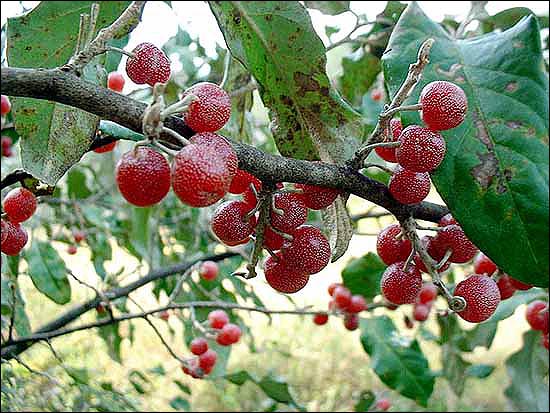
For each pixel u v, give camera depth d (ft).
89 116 0.37
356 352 2.47
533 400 0.82
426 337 0.95
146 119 0.26
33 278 0.80
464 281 0.36
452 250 0.35
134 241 0.91
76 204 0.93
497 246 0.31
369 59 0.75
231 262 1.01
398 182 0.33
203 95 0.29
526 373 0.83
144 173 0.29
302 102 0.39
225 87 0.55
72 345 1.49
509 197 0.31
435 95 0.31
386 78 0.36
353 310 0.79
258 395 2.05
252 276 0.35
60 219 1.00
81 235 0.95
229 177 0.27
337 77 0.78
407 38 0.37
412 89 0.34
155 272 0.85
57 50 0.39
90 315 1.53
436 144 0.31
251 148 0.31
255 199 0.34
